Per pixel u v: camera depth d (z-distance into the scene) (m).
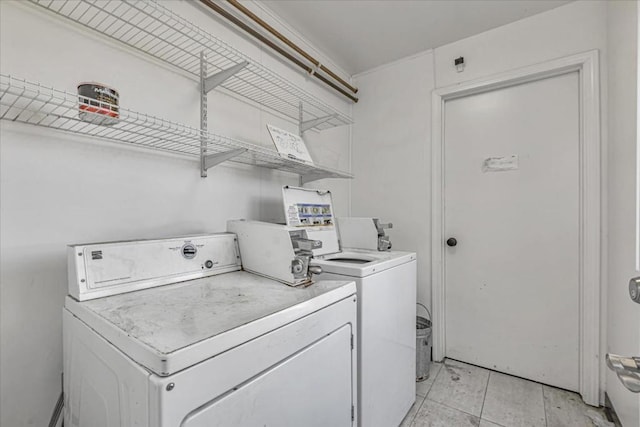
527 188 2.02
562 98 1.91
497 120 2.14
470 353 2.22
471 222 2.23
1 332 0.93
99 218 1.14
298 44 2.11
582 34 1.78
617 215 1.53
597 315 1.71
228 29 1.62
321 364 0.93
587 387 1.74
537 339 1.98
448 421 1.59
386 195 2.53
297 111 2.13
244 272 1.25
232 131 1.66
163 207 1.34
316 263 1.38
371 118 2.63
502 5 1.84
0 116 0.92
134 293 0.94
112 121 0.98
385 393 1.39
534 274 2.00
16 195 0.96
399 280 1.56
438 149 2.29
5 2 0.94
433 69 2.31
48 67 1.02
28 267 0.98
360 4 1.83
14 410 0.95
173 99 1.37
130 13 1.22
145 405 0.55
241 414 0.67
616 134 1.55
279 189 1.97
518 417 1.62
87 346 0.77
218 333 0.64
